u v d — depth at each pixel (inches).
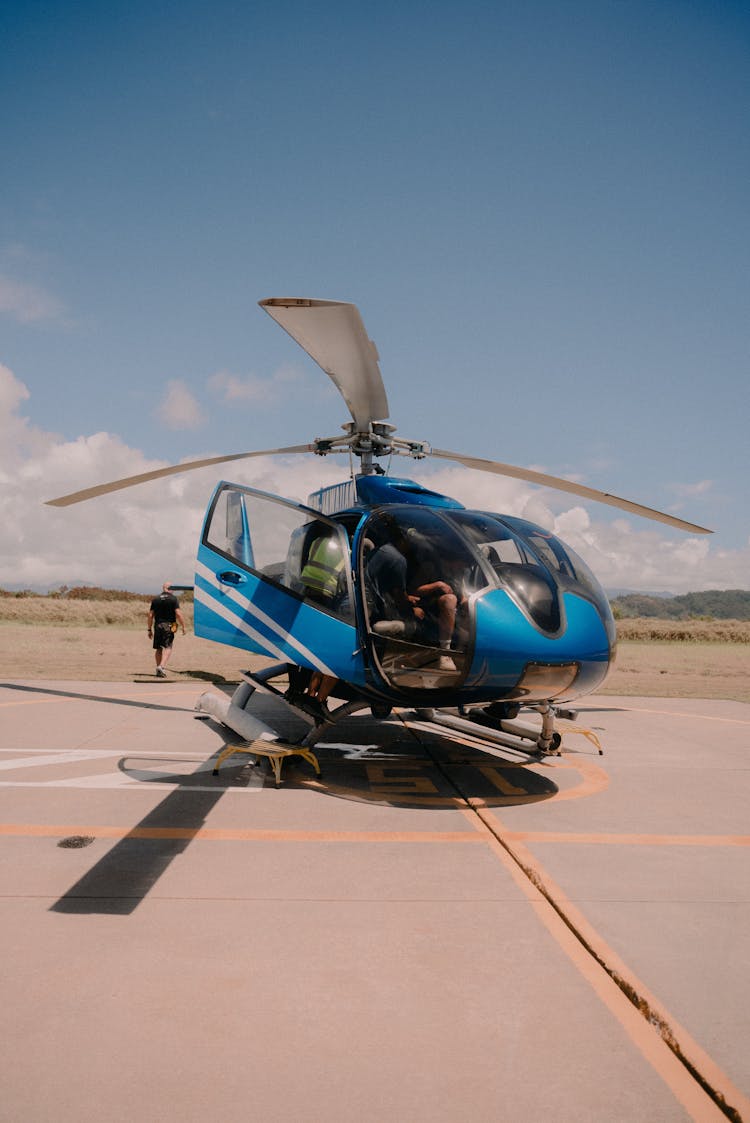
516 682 162.4
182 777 179.3
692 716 314.3
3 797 157.1
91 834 132.8
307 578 184.9
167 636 390.0
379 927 97.0
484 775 191.5
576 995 81.2
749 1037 73.5
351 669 172.2
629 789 180.4
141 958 86.7
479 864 122.3
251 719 199.5
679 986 83.0
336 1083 65.1
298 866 119.2
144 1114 60.4
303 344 167.9
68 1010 75.3
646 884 114.7
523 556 175.0
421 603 165.0
